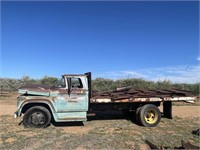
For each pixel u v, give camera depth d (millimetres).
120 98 11266
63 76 10750
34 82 29578
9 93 26641
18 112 10352
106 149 7867
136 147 8102
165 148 8055
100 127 10836
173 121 12461
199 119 13195
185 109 17016
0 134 9398
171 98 11828
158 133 9992
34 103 10609
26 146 8008
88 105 10883
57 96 10500
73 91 10633
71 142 8453
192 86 27703
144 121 11125
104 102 11094
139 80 28703
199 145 8531
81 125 11164
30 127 10336
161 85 28078
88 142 8500
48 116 10430
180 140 9078
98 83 27703
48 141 8547
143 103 11883
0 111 15367
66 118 10539
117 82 28219
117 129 10492
